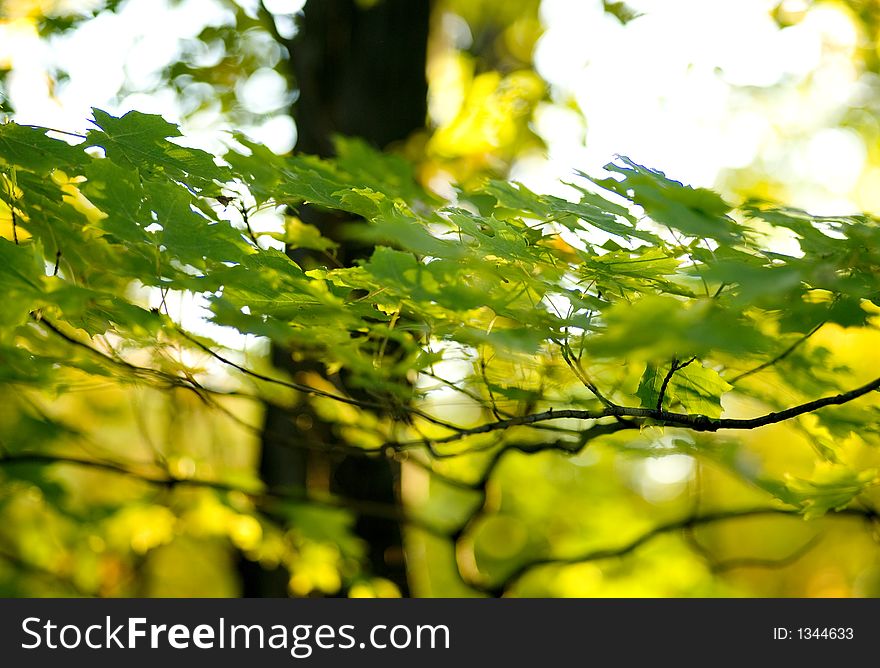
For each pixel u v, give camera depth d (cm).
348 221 393
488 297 193
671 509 985
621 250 217
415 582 589
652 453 333
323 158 481
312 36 503
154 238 201
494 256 216
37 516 544
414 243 176
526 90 521
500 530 855
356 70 500
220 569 875
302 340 247
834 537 1195
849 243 198
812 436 292
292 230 276
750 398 307
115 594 632
